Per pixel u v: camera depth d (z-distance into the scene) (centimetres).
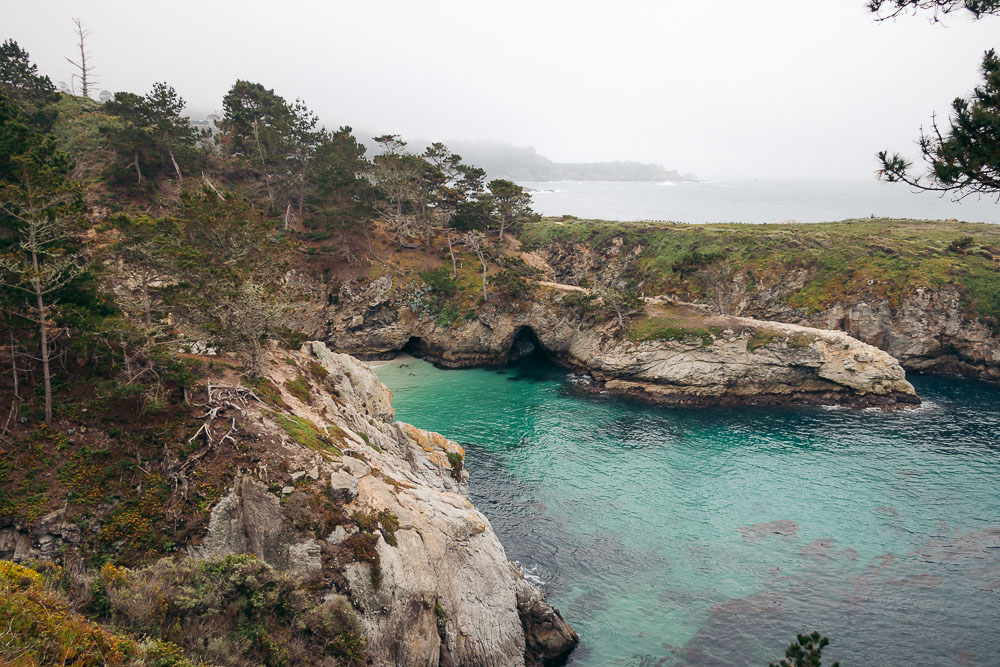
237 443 3206
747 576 4184
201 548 2880
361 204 9919
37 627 1525
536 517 5006
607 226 13788
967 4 1535
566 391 8481
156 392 3334
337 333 9688
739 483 5578
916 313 8831
